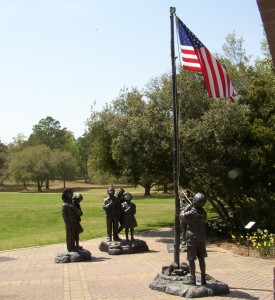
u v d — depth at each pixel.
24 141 122.56
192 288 10.15
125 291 10.80
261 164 18.53
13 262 15.70
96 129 24.78
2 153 101.75
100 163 25.58
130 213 17.25
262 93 19.41
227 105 18.66
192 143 18.66
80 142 107.50
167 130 19.42
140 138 19.97
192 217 10.38
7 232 27.14
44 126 123.94
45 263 15.16
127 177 22.92
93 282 11.88
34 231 27.28
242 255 15.62
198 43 11.73
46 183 96.25
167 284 10.73
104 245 17.28
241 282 11.57
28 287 11.57
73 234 15.48
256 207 19.77
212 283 10.48
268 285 11.20
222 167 19.19
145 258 15.61
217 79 11.52
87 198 60.69
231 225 20.77
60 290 11.10
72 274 13.02
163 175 21.36
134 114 21.36
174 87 11.92
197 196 10.34
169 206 42.59
